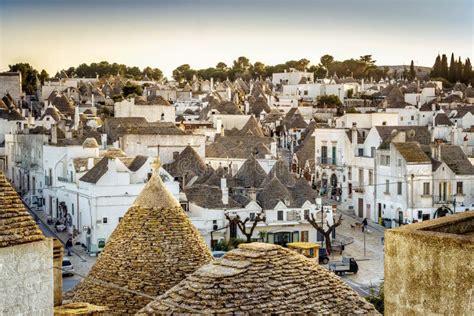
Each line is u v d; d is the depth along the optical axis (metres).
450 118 195.88
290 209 109.75
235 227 106.62
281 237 109.44
